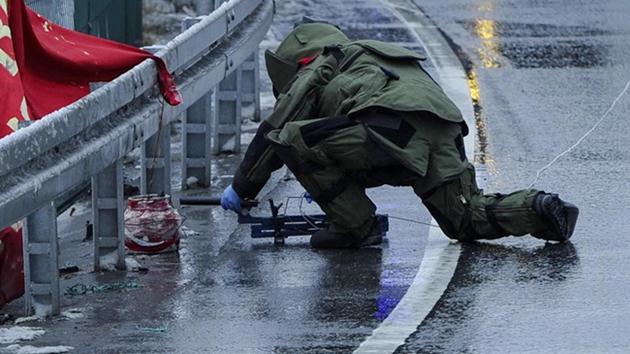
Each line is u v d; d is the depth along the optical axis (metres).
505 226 17.72
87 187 22.62
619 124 25.91
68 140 15.76
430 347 13.95
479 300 15.60
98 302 16.17
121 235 17.59
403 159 17.27
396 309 15.38
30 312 15.62
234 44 22.62
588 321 14.68
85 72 19.28
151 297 16.31
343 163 17.66
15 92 17.83
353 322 14.96
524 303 15.42
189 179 22.44
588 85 29.64
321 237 18.36
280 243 18.78
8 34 17.98
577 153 23.59
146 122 18.03
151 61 18.53
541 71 31.20
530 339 14.14
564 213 17.61
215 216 20.61
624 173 22.02
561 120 26.34
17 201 14.34
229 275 17.22
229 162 24.36
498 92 29.06
